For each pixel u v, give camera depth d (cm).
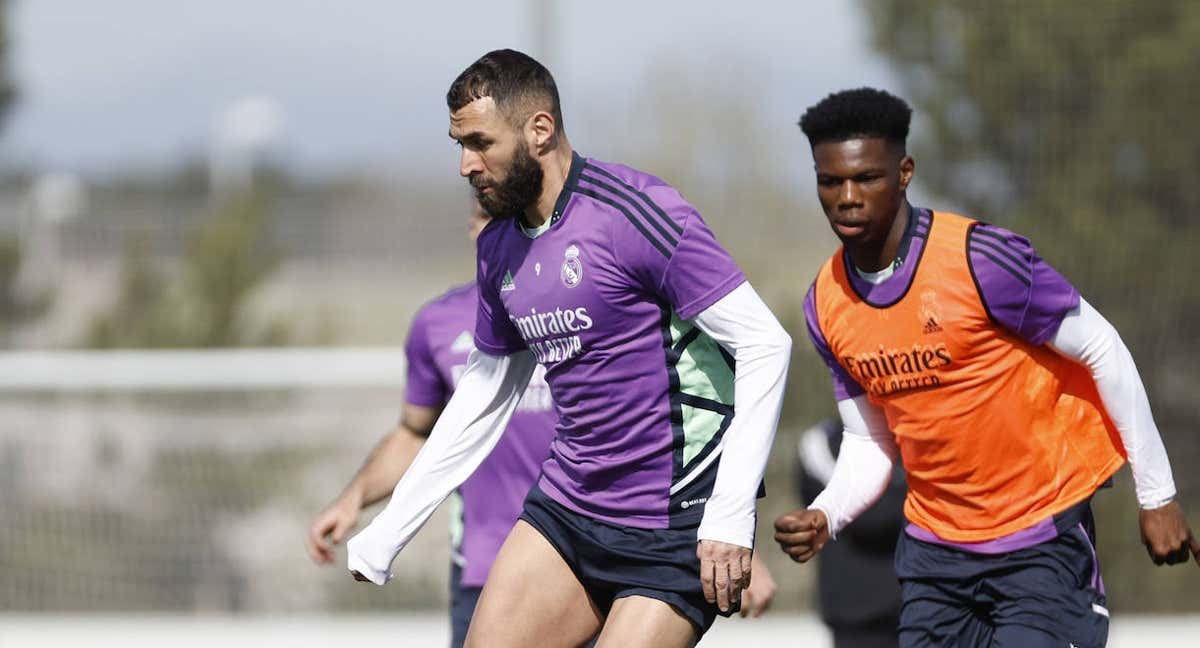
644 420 1266
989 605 1374
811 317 1401
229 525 3559
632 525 1288
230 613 3538
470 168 1212
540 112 1214
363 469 1748
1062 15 3203
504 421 1401
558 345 1269
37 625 3241
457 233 4238
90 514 3562
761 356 1208
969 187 3253
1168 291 3125
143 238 4544
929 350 1315
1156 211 3152
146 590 3544
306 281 4341
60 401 3578
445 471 1375
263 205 4519
